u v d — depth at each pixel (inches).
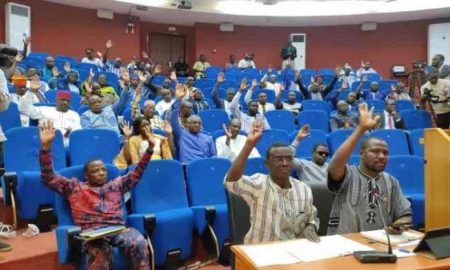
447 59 480.1
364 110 83.4
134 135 171.5
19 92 201.3
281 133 205.3
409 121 256.4
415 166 169.5
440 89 245.9
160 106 259.8
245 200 90.0
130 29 477.1
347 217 86.6
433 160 99.1
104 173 120.6
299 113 260.5
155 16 493.7
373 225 86.4
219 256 133.6
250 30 530.3
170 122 186.4
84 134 163.5
